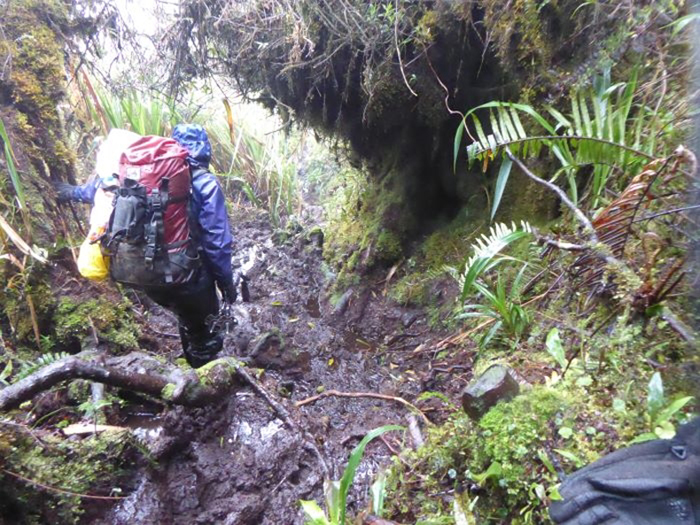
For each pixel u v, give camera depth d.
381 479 1.76
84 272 2.44
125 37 3.29
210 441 2.30
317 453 2.27
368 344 3.49
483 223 3.40
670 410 1.38
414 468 1.91
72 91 3.59
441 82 3.11
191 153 2.49
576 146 2.00
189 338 2.88
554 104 2.58
